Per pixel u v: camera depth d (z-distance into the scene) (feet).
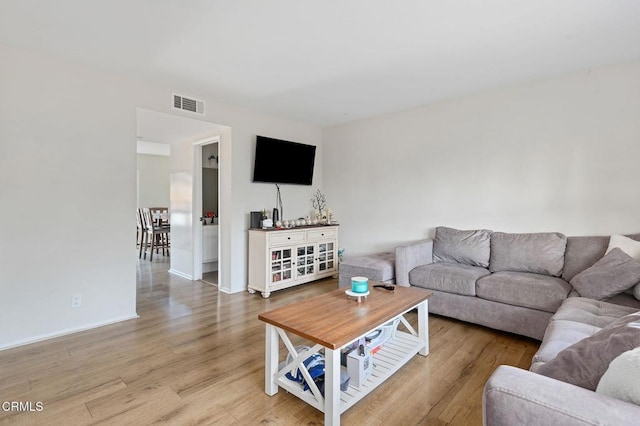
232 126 13.04
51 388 6.34
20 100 8.22
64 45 8.11
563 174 10.20
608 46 8.25
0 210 7.99
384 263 11.27
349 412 5.66
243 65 9.32
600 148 9.59
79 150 9.16
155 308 11.19
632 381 2.57
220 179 13.65
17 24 7.14
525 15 6.87
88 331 9.14
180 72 9.80
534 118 10.66
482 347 8.18
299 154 15.43
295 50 8.42
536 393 2.75
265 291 12.50
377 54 8.68
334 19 7.00
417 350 7.43
